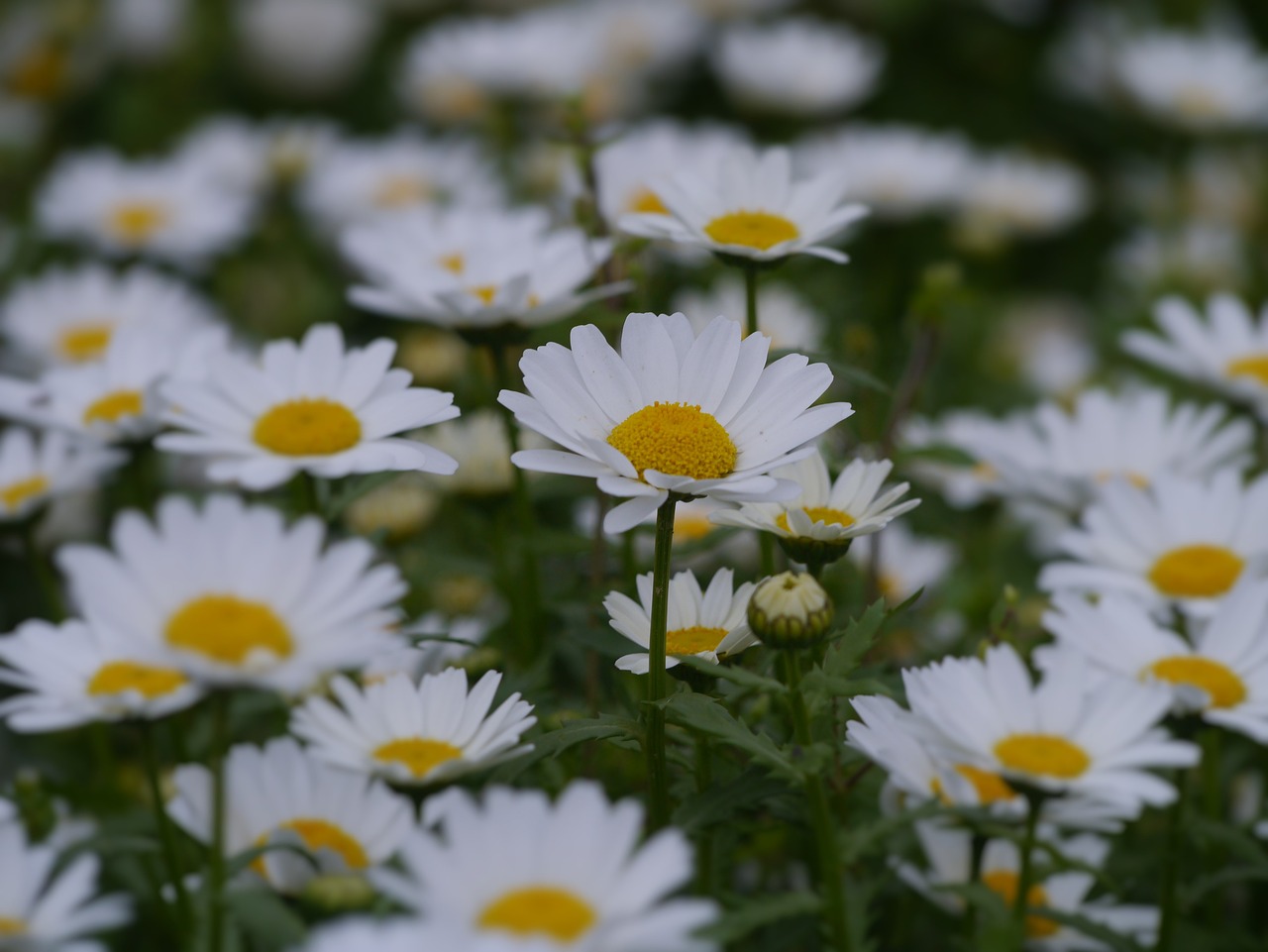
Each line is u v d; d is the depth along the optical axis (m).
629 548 1.04
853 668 0.95
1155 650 0.99
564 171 1.18
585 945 0.89
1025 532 1.23
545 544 1.05
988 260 1.62
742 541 1.11
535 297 1.06
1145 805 1.05
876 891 0.94
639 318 0.96
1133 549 1.05
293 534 0.93
